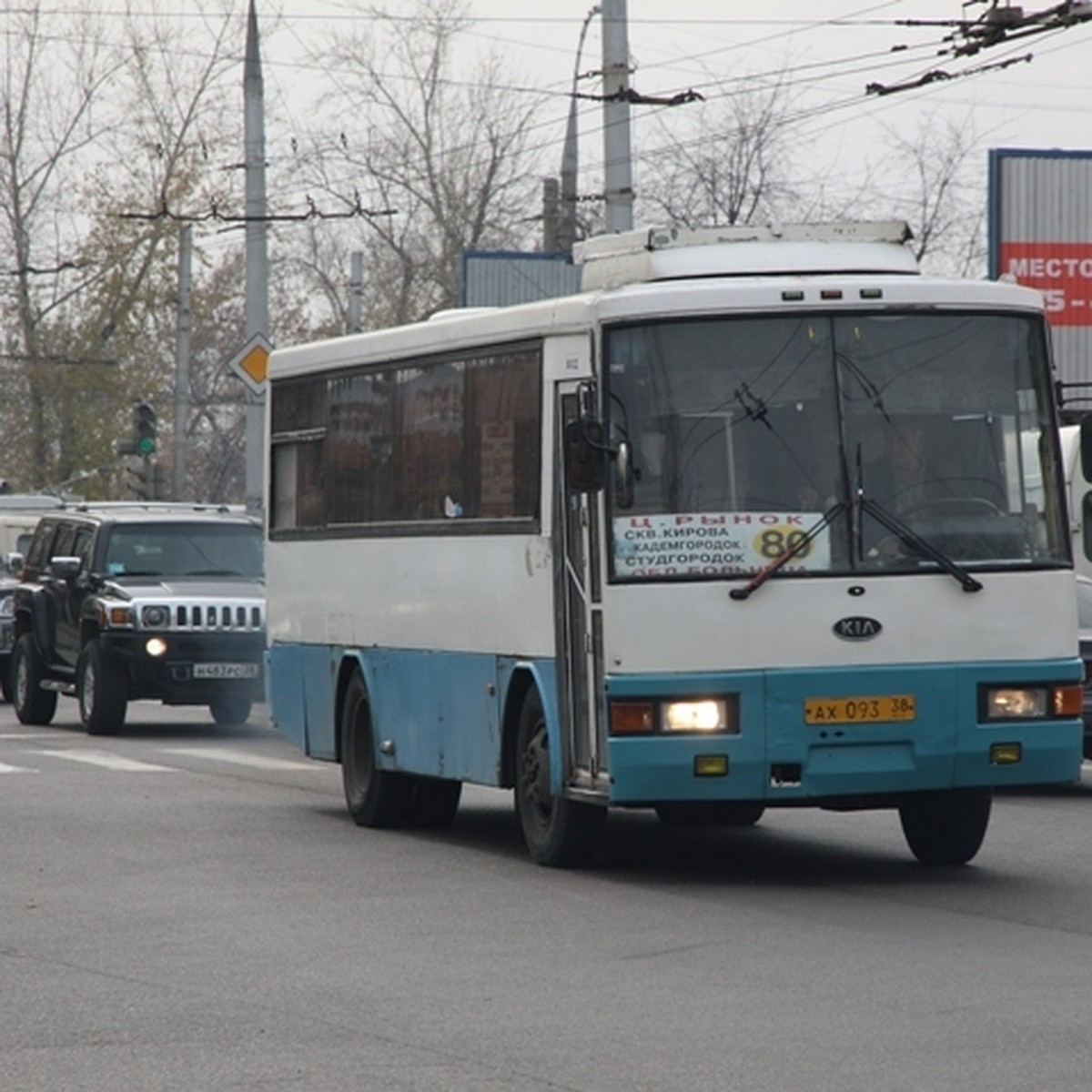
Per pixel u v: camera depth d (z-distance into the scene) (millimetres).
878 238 26297
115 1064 15578
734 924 21812
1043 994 18000
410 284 109812
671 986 18438
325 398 32469
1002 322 24812
